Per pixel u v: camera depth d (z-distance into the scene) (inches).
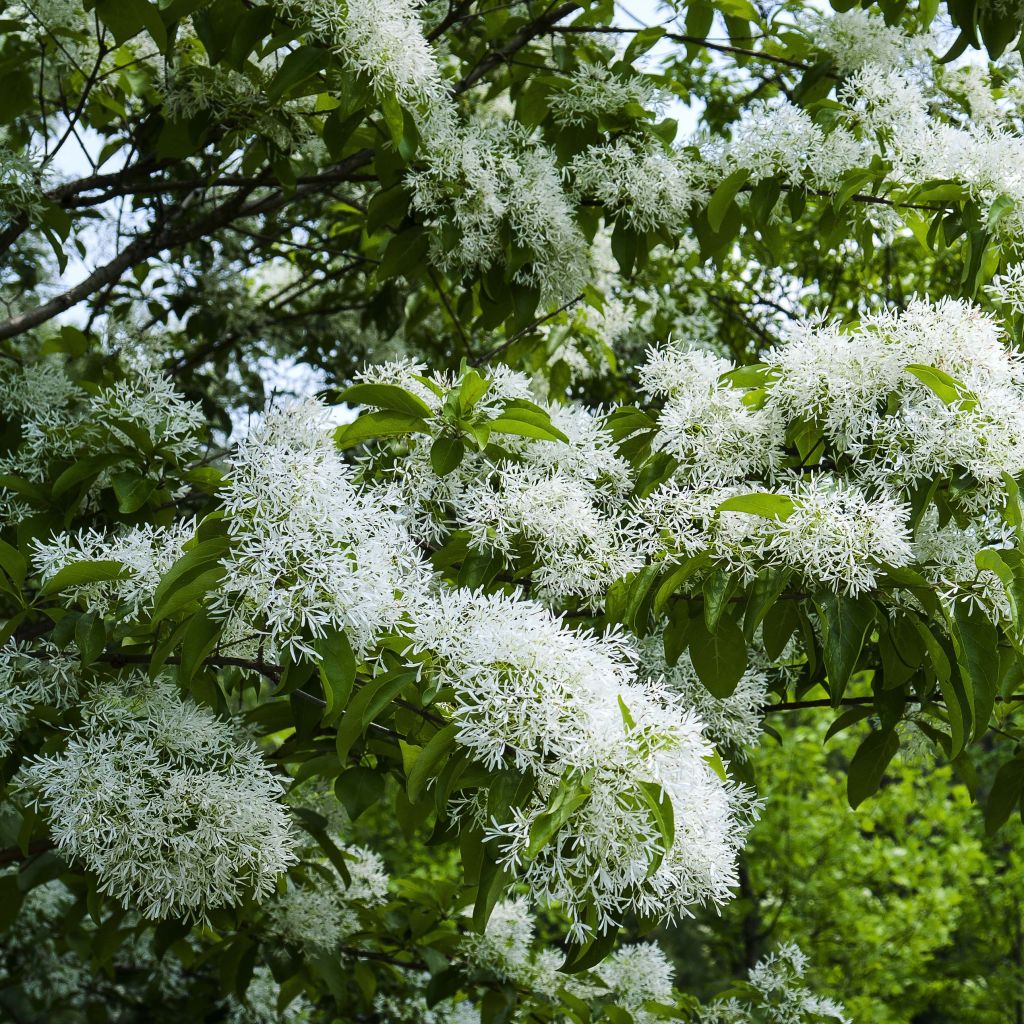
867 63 163.3
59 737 106.8
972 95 179.9
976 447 96.4
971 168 135.9
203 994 240.1
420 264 159.8
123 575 99.1
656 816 73.1
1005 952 530.9
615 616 105.4
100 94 190.4
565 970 84.4
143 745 99.9
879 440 100.8
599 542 105.4
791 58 187.2
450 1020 198.4
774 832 472.4
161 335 203.8
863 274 264.7
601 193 155.8
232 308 238.2
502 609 83.9
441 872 412.2
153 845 96.0
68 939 231.5
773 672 140.3
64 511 126.7
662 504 103.9
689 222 171.6
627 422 118.7
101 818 94.7
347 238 240.4
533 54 185.3
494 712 78.0
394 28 132.3
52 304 167.6
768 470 108.7
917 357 101.0
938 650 99.3
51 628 120.9
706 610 98.0
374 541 85.3
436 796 82.4
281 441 93.4
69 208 185.0
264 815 99.7
